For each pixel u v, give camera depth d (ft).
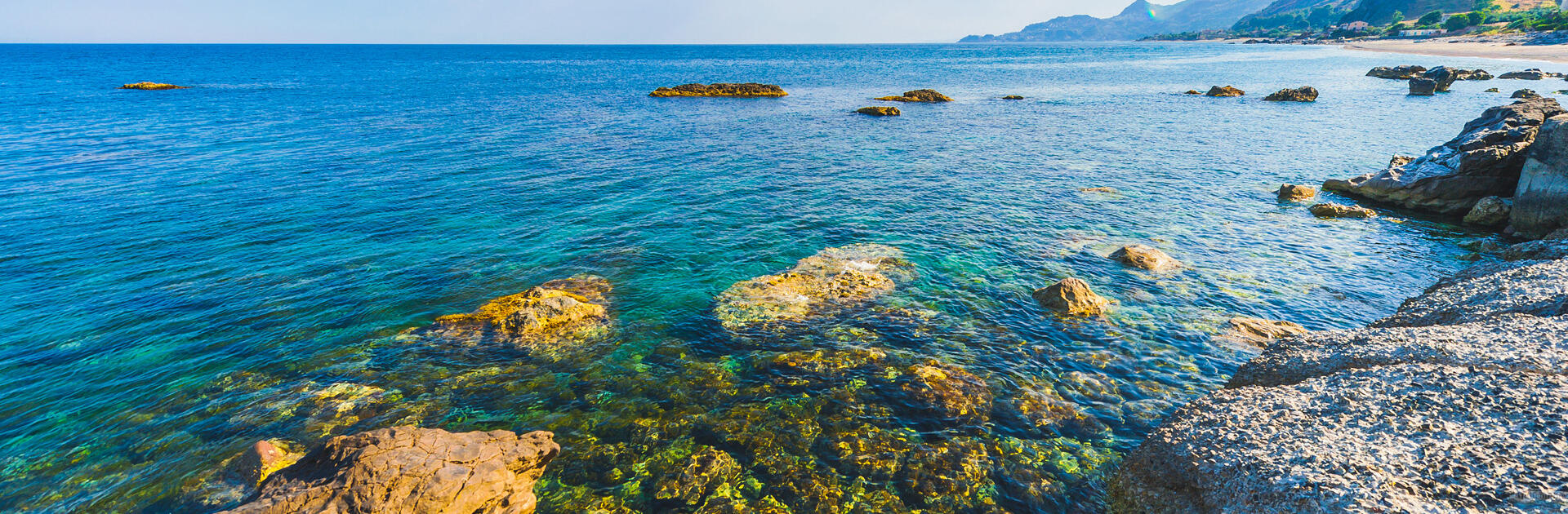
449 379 50.21
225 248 79.97
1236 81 378.53
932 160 141.28
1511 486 26.84
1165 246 81.20
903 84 389.19
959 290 67.26
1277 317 61.11
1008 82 402.72
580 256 78.33
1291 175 123.44
